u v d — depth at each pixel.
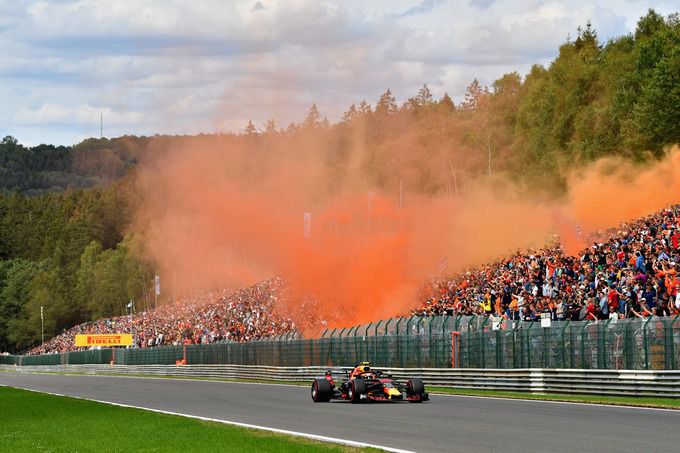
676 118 85.44
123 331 156.50
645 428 26.48
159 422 34.66
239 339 97.56
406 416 32.75
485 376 46.25
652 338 36.56
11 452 26.84
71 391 64.06
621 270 49.03
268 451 24.34
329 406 39.12
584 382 39.62
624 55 112.50
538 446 23.48
